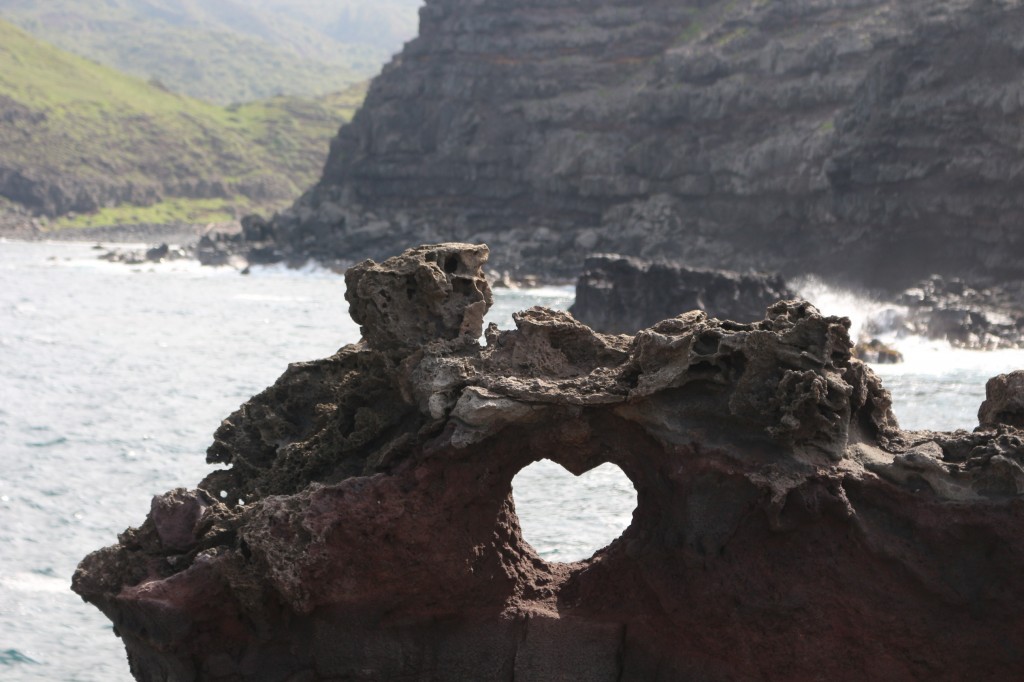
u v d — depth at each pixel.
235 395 50.03
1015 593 13.06
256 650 14.27
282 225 171.25
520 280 132.50
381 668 14.44
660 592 14.29
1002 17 108.31
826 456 13.48
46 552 24.75
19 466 32.78
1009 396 14.45
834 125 123.38
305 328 86.62
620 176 147.50
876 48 129.75
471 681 14.86
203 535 14.76
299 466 15.66
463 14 174.75
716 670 14.12
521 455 14.53
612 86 162.00
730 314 70.81
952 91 110.38
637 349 14.16
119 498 29.48
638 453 14.51
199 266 168.50
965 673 13.45
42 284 134.62
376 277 15.40
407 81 175.75
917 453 13.39
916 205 112.69
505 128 163.88
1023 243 104.69
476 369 14.52
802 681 13.68
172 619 13.77
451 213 165.75
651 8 166.75
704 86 143.38
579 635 14.86
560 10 170.38
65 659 19.45
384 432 15.41
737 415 13.59
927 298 91.06
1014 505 12.98
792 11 144.00
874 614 13.40
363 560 14.05
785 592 13.49
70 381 54.31
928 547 13.24
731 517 13.57
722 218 136.62
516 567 15.43
